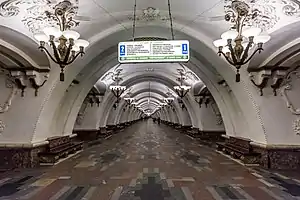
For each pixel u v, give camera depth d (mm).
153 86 25688
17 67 7074
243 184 5598
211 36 7211
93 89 14000
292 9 4828
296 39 5668
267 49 6102
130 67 14367
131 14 6605
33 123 7664
